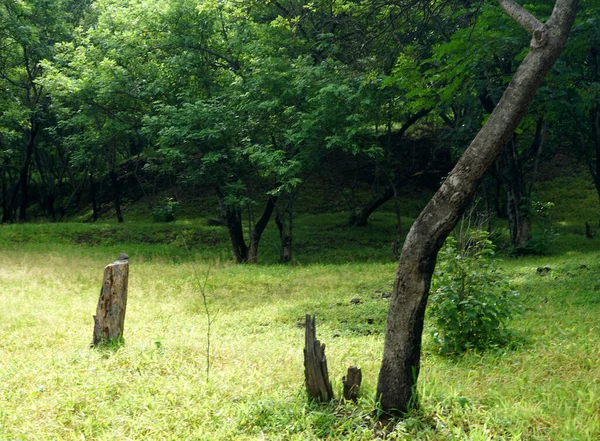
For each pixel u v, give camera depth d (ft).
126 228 97.60
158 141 74.54
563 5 17.03
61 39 102.58
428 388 19.45
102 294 27.76
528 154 87.35
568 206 108.27
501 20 44.21
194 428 17.89
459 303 27.09
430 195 116.37
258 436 17.29
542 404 18.70
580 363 23.26
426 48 55.11
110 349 26.50
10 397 19.98
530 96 16.96
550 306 35.29
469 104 70.69
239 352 26.55
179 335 31.04
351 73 62.13
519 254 71.05
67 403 19.22
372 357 26.25
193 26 78.43
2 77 102.89
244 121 73.15
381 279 53.78
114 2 86.38
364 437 16.78
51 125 112.57
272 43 73.92
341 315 38.58
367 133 69.05
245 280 56.39
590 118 72.08
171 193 122.42
